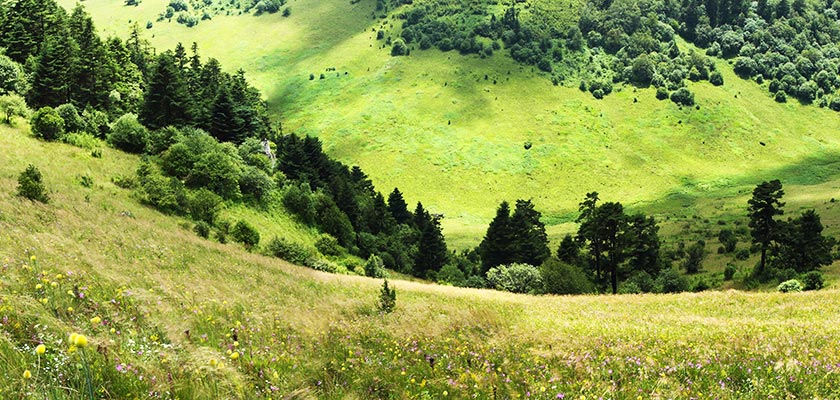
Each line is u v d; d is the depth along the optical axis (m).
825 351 11.40
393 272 86.50
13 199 34.19
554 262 65.69
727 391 8.28
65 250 20.36
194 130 84.25
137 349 6.73
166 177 69.00
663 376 9.03
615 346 13.40
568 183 197.25
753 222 76.81
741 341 13.20
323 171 114.12
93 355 5.71
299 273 47.25
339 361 9.07
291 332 12.72
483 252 86.75
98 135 74.88
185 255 36.88
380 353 10.80
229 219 69.19
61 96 83.62
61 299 8.88
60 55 82.06
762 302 34.31
